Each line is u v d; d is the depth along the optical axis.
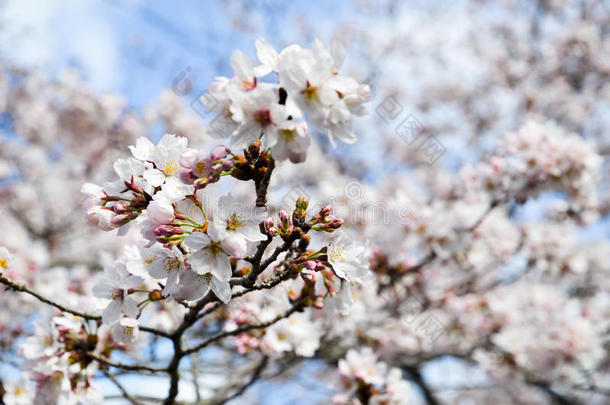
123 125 8.11
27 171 9.39
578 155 4.74
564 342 5.71
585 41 11.10
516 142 4.95
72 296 3.16
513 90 11.51
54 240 8.47
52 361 2.78
